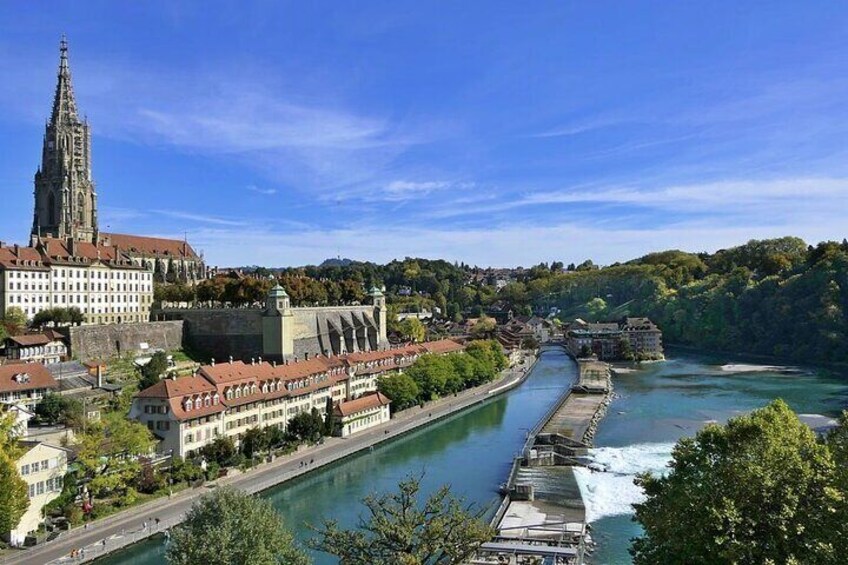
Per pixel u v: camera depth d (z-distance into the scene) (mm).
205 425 143375
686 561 61844
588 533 110250
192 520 78000
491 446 170625
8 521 94562
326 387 189375
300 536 107938
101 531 105062
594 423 189125
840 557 57938
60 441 127688
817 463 65438
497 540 103812
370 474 145250
